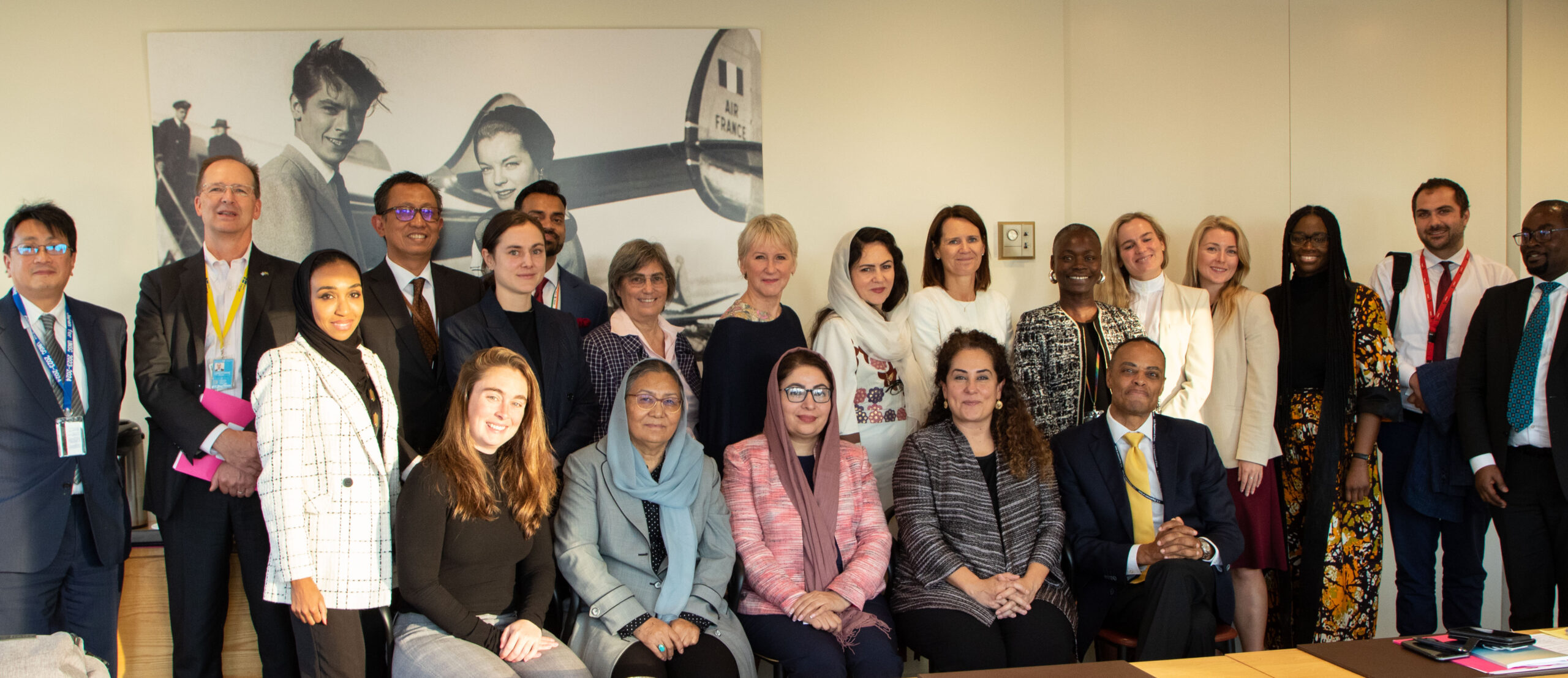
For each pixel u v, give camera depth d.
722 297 3.50
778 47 3.53
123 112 3.28
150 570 2.76
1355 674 1.77
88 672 1.56
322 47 3.34
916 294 3.11
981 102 3.60
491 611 2.27
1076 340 2.95
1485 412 2.91
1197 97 3.74
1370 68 3.80
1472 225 3.85
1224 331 3.12
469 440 2.24
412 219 2.83
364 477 2.24
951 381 2.68
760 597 2.51
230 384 2.67
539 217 3.16
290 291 2.75
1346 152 3.80
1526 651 1.83
